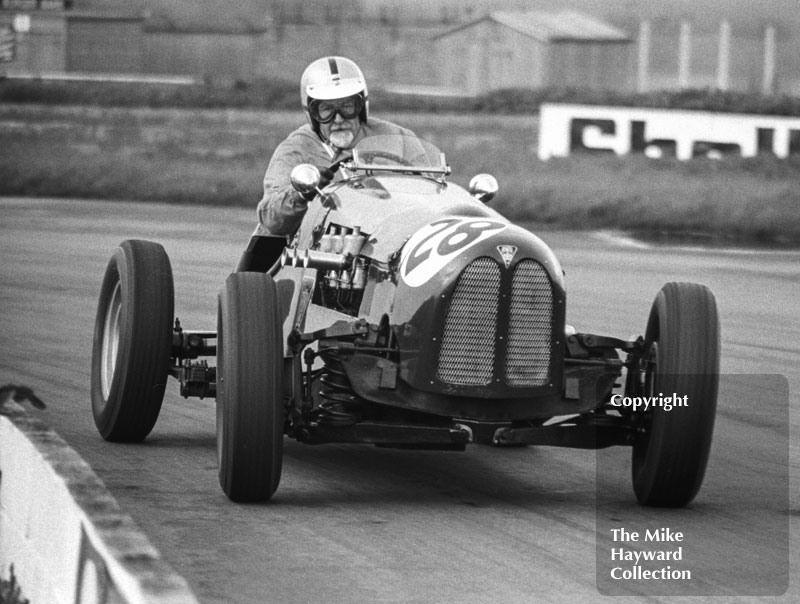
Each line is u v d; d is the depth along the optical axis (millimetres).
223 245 50219
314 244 16453
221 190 81938
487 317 13898
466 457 17562
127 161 100625
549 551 12766
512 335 13938
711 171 74812
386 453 17703
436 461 17250
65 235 54281
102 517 9891
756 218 58844
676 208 62031
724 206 62094
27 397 13008
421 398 14000
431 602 11156
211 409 20672
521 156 85562
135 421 17266
